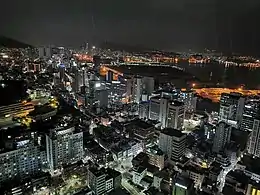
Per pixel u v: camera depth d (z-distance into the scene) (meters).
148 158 166.25
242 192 129.00
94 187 133.00
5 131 172.75
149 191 136.50
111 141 183.38
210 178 141.38
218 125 168.38
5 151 132.25
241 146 179.00
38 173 143.75
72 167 145.75
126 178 152.62
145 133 193.00
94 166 146.38
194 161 166.88
